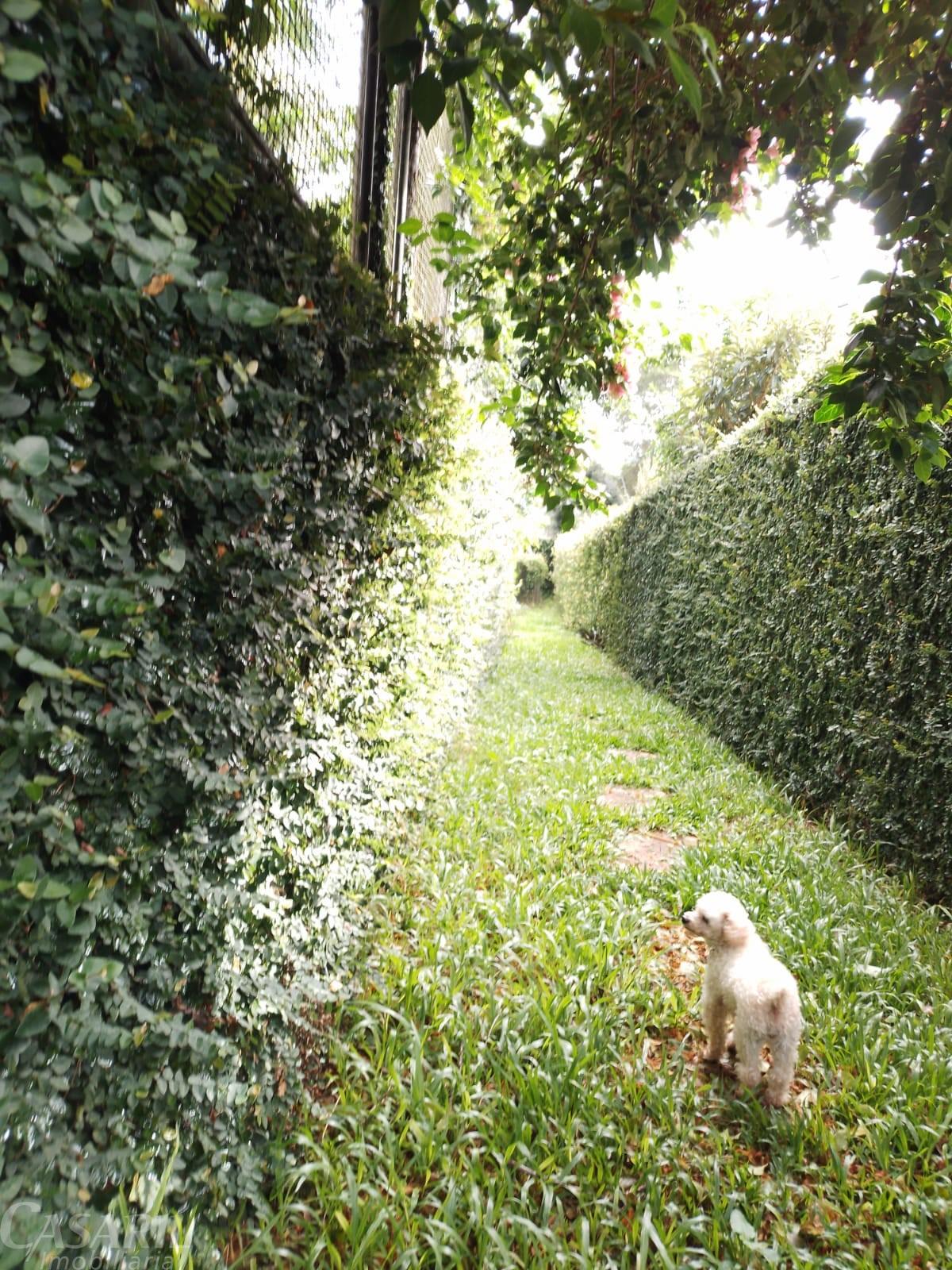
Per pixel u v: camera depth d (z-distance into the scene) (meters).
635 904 3.93
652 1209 2.07
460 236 3.19
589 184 2.85
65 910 1.16
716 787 6.08
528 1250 1.93
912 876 4.27
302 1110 2.23
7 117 0.96
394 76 1.58
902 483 4.51
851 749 5.07
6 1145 1.15
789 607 6.13
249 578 1.77
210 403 1.49
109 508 1.36
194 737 1.58
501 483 7.91
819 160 2.60
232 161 1.66
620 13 1.37
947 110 2.06
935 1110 2.47
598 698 9.87
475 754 6.50
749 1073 2.58
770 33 2.32
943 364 2.39
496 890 3.97
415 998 2.80
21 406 0.99
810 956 3.37
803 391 6.03
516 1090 2.47
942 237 2.22
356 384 2.46
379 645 3.19
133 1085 1.42
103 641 1.17
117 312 1.17
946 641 4.13
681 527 9.79
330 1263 1.87
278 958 2.18
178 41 1.51
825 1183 2.25
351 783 2.85
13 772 1.09
